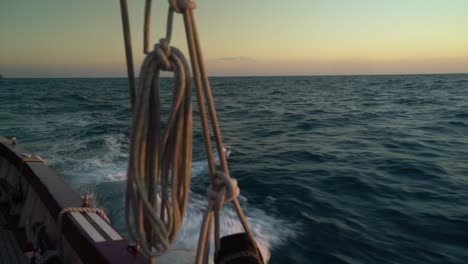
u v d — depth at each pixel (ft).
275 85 283.79
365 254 16.16
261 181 27.22
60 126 57.72
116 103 113.70
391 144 42.78
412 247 16.83
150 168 4.29
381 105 93.91
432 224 19.21
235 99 131.34
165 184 4.35
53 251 8.34
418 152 37.88
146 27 4.02
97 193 22.67
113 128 54.44
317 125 60.54
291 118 71.15
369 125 59.41
